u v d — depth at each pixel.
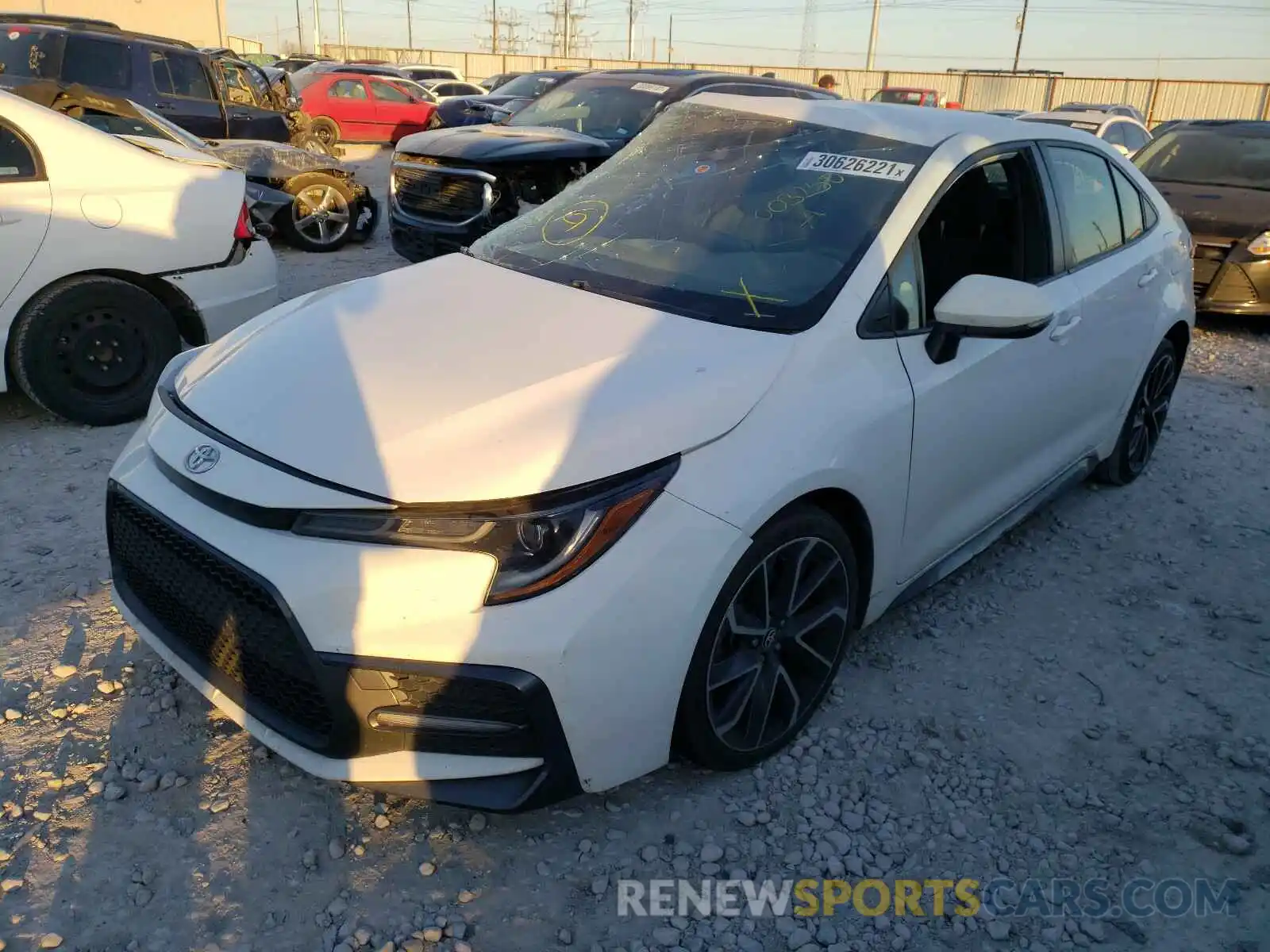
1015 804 2.73
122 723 2.75
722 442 2.40
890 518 2.90
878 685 3.19
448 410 2.34
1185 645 3.54
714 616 2.38
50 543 3.67
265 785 2.56
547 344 2.63
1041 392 3.55
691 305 2.83
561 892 2.32
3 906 2.18
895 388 2.82
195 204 4.88
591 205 3.50
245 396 2.50
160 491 2.43
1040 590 3.86
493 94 15.20
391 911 2.24
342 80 18.31
